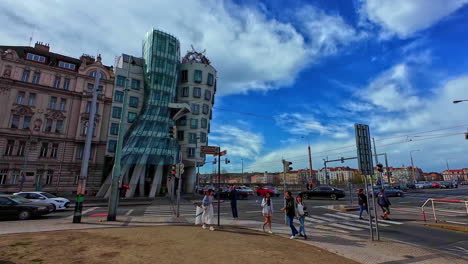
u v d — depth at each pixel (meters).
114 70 45.47
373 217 14.84
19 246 6.78
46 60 39.34
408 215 15.70
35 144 34.91
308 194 28.28
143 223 12.05
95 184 37.91
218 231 9.80
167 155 39.81
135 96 45.09
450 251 8.02
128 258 5.90
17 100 34.72
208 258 6.08
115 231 9.27
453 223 12.42
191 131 48.56
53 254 6.12
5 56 34.59
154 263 5.59
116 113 42.03
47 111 36.25
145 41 49.41
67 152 36.88
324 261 6.38
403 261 6.77
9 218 13.46
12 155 33.28
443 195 32.22
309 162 50.03
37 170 34.53
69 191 36.06
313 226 12.14
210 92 52.59
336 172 136.12
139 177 38.69
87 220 13.08
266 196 10.55
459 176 132.62
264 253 6.75
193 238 8.24
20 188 30.33
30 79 35.94
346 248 8.02
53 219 13.77
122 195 35.75
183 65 51.81
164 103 44.72
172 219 13.59
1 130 32.97
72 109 38.28
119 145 13.37
